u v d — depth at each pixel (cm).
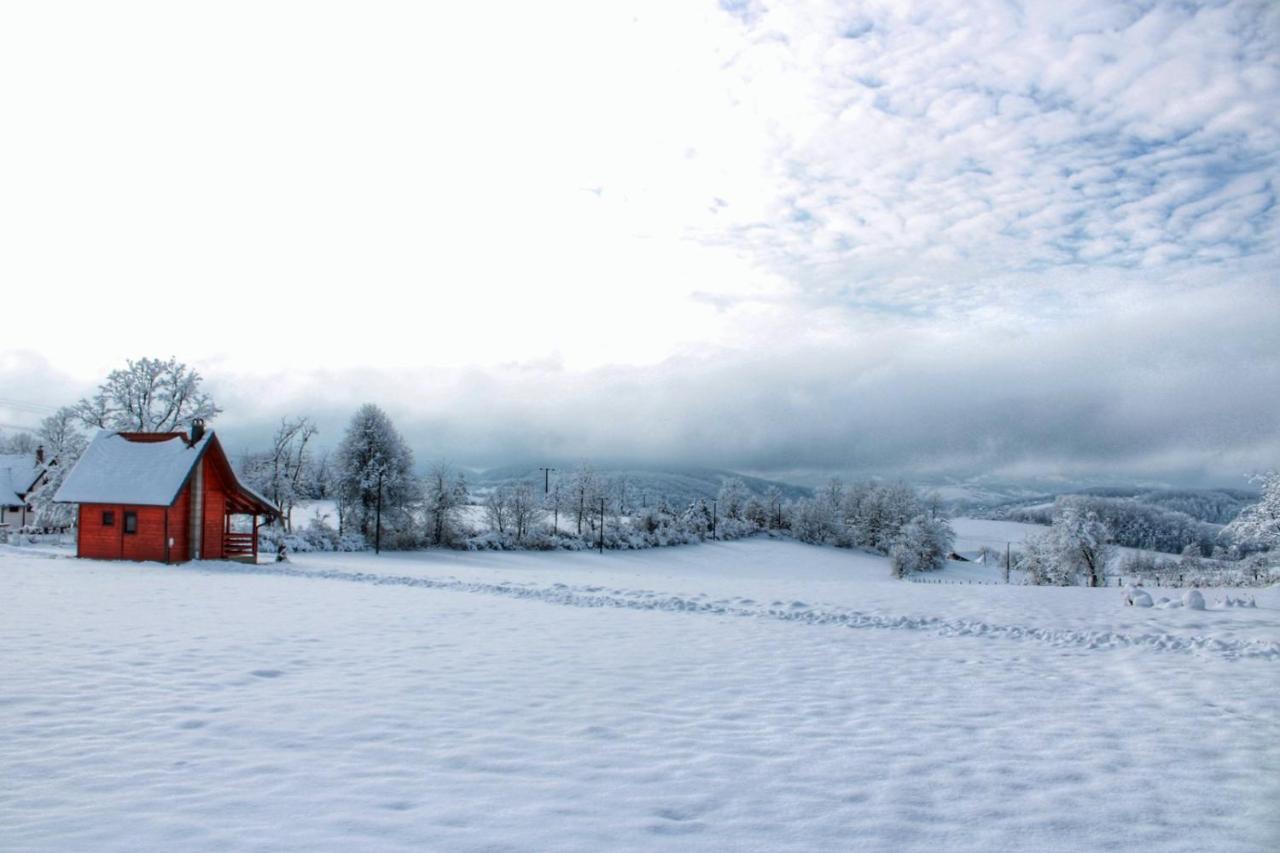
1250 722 947
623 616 2025
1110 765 771
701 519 10169
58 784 682
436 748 803
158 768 728
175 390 6034
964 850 566
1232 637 1616
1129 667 1333
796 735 873
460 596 2523
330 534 6406
